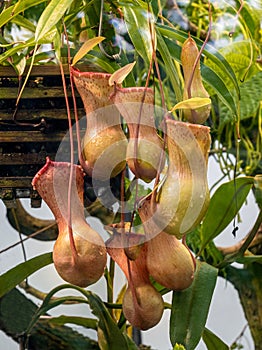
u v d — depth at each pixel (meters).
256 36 1.46
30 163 1.02
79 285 0.88
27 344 1.56
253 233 1.24
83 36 1.18
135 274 0.96
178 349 1.00
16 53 1.00
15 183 1.02
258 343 1.71
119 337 1.18
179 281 0.92
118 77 0.88
